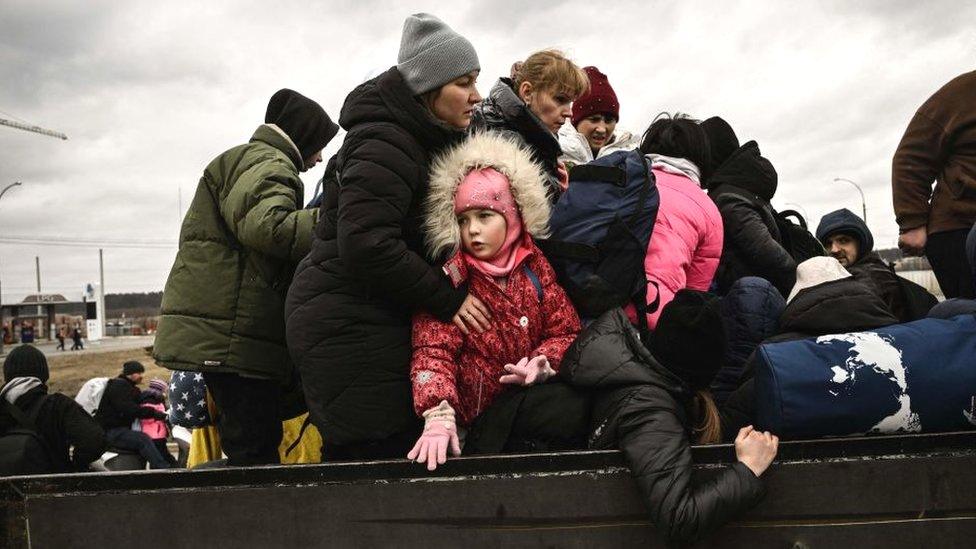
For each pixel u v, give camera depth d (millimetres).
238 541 1998
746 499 1923
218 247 2803
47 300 97625
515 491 1981
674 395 2162
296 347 2334
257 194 2678
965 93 3463
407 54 2352
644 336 2611
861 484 1983
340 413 2291
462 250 2352
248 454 2797
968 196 3469
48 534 2021
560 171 2863
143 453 7469
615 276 2533
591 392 2219
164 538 2010
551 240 2529
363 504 1982
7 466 4660
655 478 1934
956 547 1976
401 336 2326
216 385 2824
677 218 2850
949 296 3613
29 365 5043
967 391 2012
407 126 2320
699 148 3180
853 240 3969
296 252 2633
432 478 1980
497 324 2314
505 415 2232
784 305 2863
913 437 1989
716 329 2152
